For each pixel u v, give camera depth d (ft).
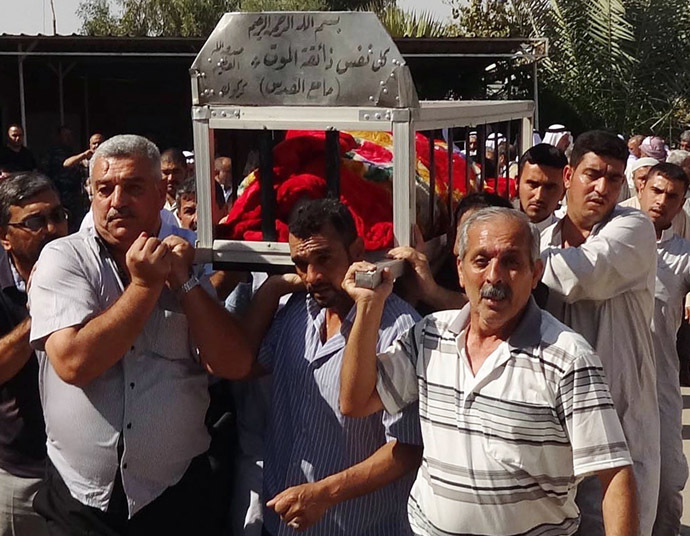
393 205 9.90
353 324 8.91
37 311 9.31
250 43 9.96
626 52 55.88
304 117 9.89
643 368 11.70
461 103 13.39
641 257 11.30
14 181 10.86
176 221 14.89
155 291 8.82
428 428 8.73
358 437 9.52
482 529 8.48
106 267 9.58
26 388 11.34
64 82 60.13
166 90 62.03
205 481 10.27
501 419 8.26
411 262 9.85
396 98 9.61
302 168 10.67
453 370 8.59
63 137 45.65
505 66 53.78
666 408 14.25
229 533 10.88
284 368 9.96
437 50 46.42
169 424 9.67
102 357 8.89
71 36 47.39
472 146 13.91
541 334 8.29
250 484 10.81
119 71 57.98
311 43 9.78
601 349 11.43
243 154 11.62
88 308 9.27
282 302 10.77
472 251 8.31
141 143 9.45
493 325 8.29
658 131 55.72
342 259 9.27
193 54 49.16
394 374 8.94
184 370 9.84
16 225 10.78
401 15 59.93
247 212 10.53
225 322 9.41
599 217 11.53
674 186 14.88
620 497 8.04
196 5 94.84
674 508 14.07
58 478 9.88
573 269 10.99
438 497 8.66
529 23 61.36
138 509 9.68
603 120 56.08
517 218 8.31
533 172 13.87
